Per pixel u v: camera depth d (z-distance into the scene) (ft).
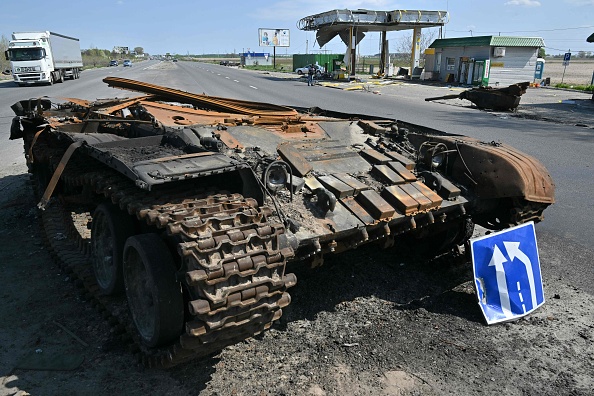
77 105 25.88
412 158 18.49
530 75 111.75
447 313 16.02
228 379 12.62
